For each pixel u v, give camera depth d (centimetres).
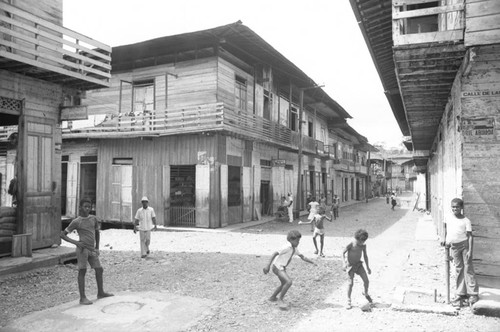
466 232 621
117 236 1595
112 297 689
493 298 611
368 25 916
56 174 1059
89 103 2069
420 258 1059
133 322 565
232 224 1884
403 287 741
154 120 1780
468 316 585
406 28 702
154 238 1502
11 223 945
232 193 1939
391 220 2278
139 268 958
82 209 668
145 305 644
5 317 593
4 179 2145
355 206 3731
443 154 1234
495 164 680
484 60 689
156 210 1822
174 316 592
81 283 650
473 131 696
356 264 638
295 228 1855
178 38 1695
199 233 1631
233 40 1750
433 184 2002
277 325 559
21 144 970
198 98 1780
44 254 946
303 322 570
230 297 696
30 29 884
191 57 1812
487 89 689
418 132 1622
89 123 2008
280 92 2488
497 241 671
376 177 6575
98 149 2006
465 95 702
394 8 679
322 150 3103
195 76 1795
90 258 678
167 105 1850
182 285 788
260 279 841
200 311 615
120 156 1945
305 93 2661
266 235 1586
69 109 1057
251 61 2058
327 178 3553
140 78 1933
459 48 654
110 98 2016
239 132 1742
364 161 5481
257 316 597
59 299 689
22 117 970
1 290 745
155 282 813
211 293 726
